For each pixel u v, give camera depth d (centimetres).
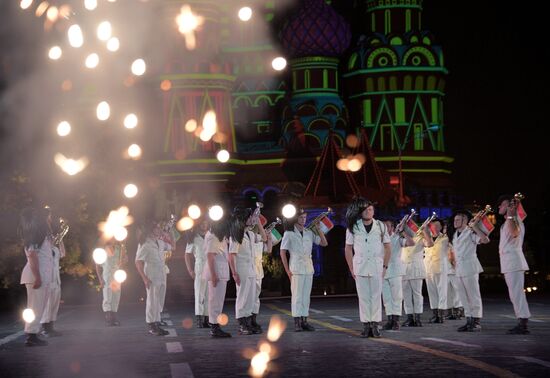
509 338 2256
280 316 3478
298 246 2600
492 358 1792
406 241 2666
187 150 9200
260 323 3052
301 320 2592
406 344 2103
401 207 8388
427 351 1939
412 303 2850
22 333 2845
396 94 9969
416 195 9725
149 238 2566
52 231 2623
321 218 2631
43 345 2320
